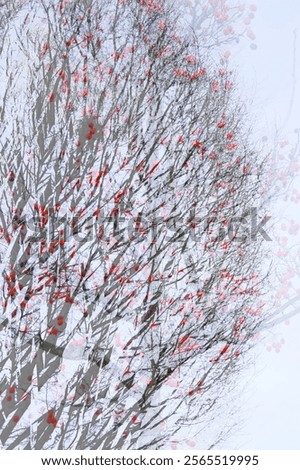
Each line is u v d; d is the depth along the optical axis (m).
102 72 11.23
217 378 8.76
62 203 9.09
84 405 7.36
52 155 9.76
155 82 11.30
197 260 9.55
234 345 9.20
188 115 11.05
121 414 7.70
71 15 11.62
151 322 8.33
